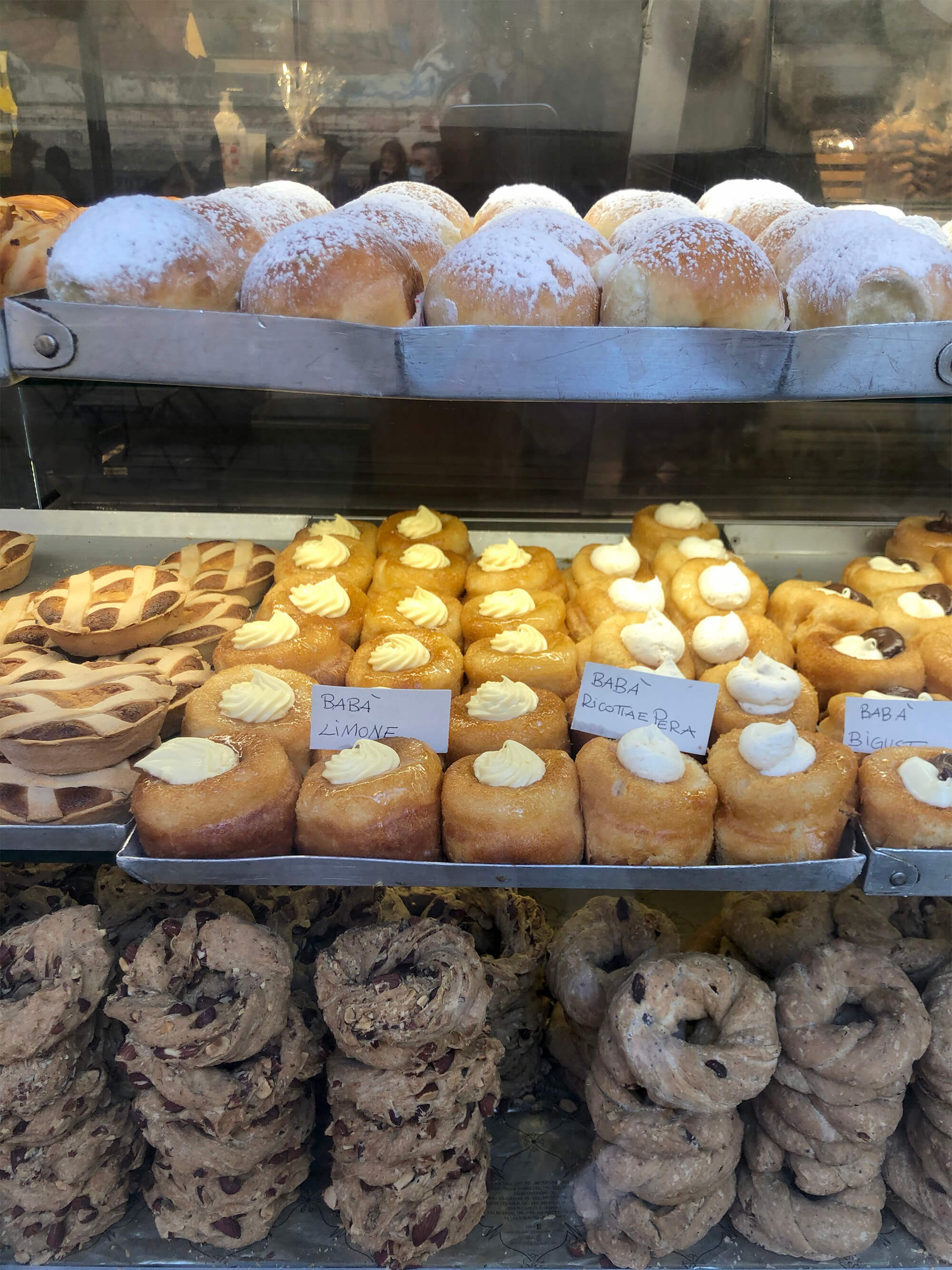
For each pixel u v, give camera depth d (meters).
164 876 0.50
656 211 0.60
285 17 0.68
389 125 0.73
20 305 0.42
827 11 0.70
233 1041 0.48
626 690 0.58
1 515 0.78
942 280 0.47
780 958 0.57
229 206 0.55
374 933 0.52
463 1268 0.52
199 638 0.67
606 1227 0.53
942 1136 0.53
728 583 0.69
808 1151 0.52
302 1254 0.53
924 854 0.50
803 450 0.80
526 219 0.55
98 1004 0.53
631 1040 0.50
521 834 0.52
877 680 0.63
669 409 0.78
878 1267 0.53
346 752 0.55
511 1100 0.60
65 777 0.53
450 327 0.44
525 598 0.70
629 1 0.69
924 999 0.54
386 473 0.80
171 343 0.43
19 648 0.65
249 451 0.78
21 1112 0.49
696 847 0.52
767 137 0.75
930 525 0.77
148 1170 0.56
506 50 0.70
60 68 0.68
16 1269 0.52
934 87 0.72
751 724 0.54
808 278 0.49
